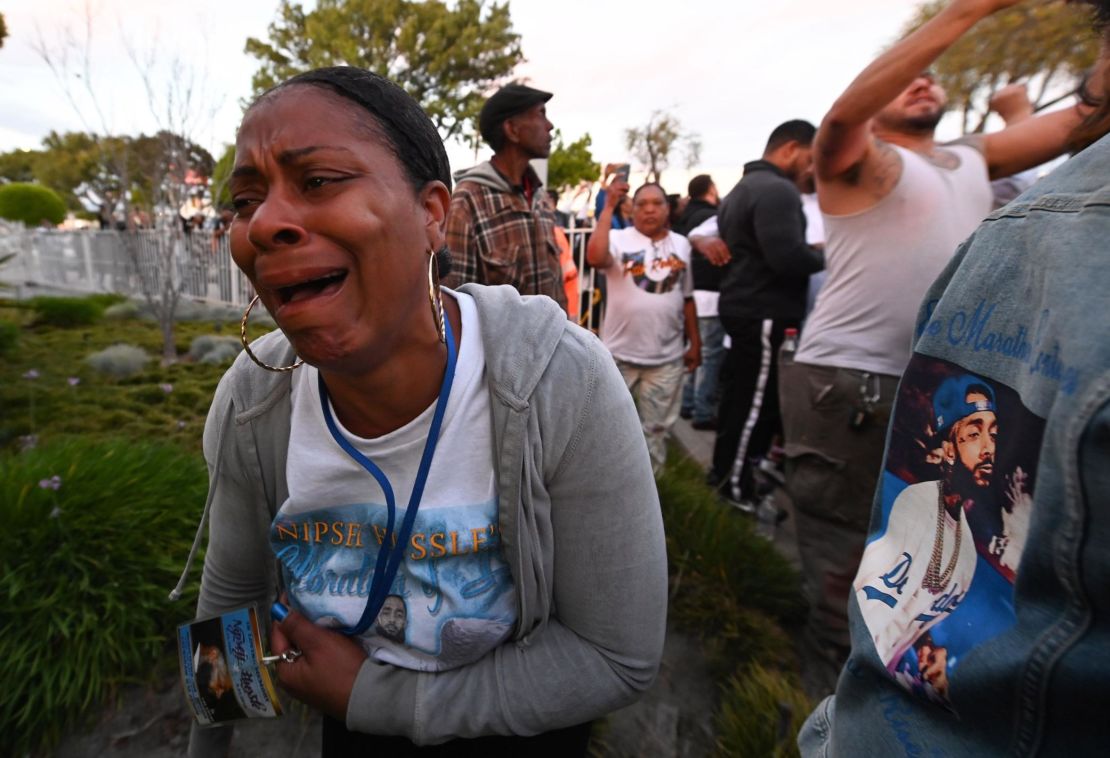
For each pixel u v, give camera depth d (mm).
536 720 901
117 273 11164
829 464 2053
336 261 670
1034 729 481
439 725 886
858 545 2086
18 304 7922
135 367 5855
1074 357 461
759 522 3381
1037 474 486
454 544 866
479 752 1010
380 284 695
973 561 574
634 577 899
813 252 3064
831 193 1961
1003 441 555
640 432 912
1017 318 565
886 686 635
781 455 4051
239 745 1834
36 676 1860
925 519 646
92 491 2266
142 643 2020
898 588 650
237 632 921
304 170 648
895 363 1940
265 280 678
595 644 927
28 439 3766
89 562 2074
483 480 865
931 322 673
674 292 3418
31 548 2043
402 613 897
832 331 2025
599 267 3412
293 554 942
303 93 669
